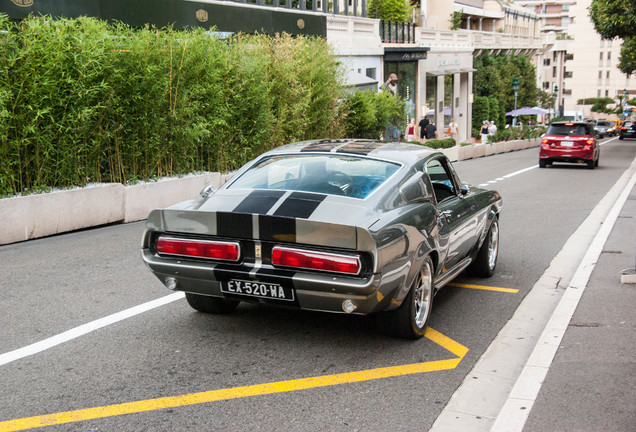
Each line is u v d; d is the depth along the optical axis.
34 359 4.42
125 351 4.58
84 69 9.18
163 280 4.69
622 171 21.38
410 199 4.77
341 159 5.01
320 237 4.06
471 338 5.01
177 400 3.79
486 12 55.12
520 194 14.78
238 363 4.38
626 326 5.12
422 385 4.07
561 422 3.48
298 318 5.37
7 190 8.74
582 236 9.48
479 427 3.50
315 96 16.98
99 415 3.58
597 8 30.23
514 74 52.41
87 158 9.84
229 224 4.28
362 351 4.64
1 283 6.42
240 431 3.42
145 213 10.63
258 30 19.28
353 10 27.88
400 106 23.88
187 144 11.64
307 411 3.67
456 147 28.11
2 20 8.55
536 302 6.07
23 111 8.73
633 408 3.65
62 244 8.41
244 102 13.29
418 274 4.79
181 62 11.22
